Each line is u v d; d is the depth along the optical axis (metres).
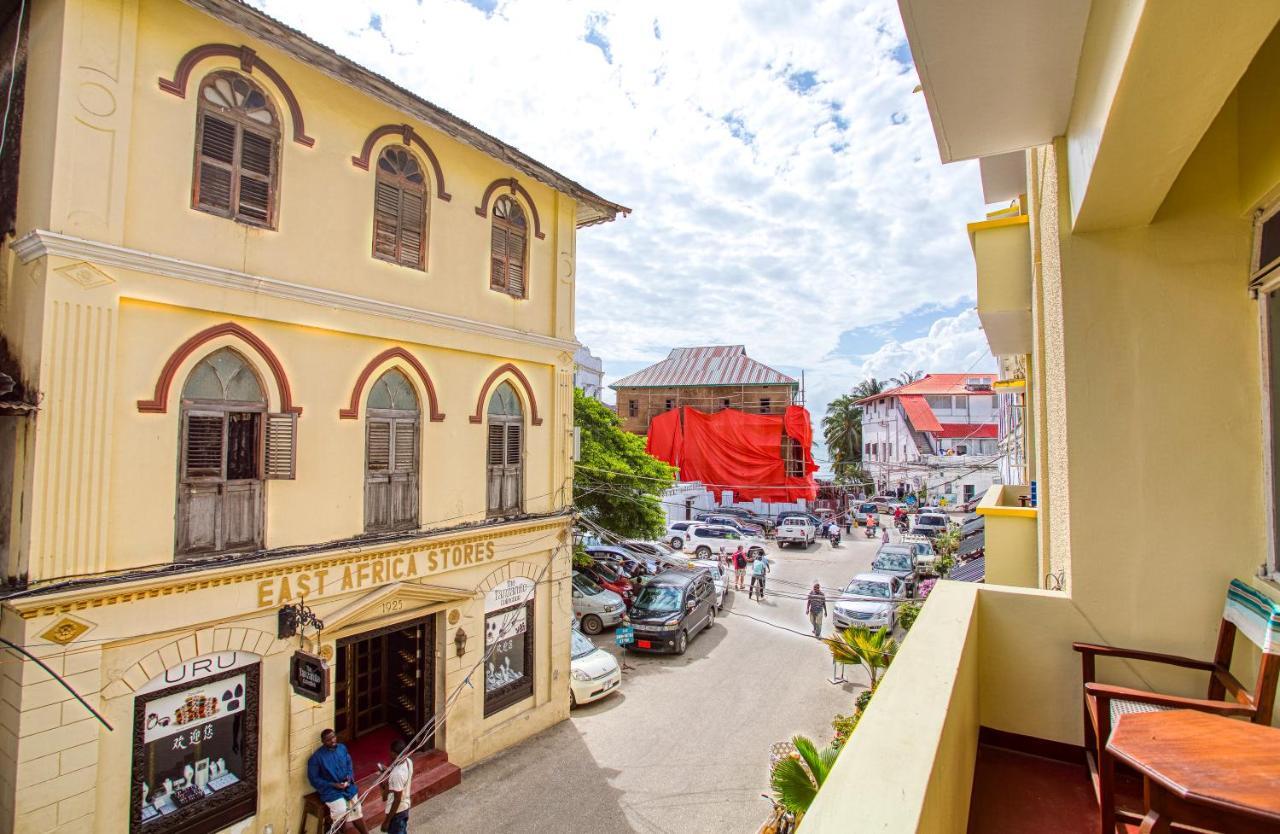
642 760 10.90
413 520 9.84
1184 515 3.49
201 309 7.45
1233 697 3.12
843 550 32.72
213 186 7.66
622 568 23.19
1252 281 3.30
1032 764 3.79
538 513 11.97
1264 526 3.30
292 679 8.05
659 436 26.14
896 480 47.41
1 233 6.98
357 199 9.12
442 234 10.30
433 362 10.13
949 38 3.07
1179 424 3.50
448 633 10.12
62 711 6.30
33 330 6.36
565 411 12.61
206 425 7.59
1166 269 3.54
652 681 14.82
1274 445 3.24
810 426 24.95
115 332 6.75
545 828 8.92
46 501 6.28
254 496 7.98
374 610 9.06
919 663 2.72
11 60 7.18
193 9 7.44
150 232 7.09
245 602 7.71
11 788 6.05
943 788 2.05
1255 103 3.13
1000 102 3.58
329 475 8.74
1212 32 2.04
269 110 8.23
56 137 6.43
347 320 8.86
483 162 11.03
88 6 6.65
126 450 6.88
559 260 12.47
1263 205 3.18
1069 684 3.80
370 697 11.08
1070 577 3.80
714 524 35.47
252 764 7.75
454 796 9.62
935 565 24.30
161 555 7.11
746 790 9.97
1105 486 3.68
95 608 6.53
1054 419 5.38
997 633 4.00
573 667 13.41
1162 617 3.53
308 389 8.53
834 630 17.80
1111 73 2.48
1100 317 3.69
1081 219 3.54
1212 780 1.94
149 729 7.00
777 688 14.36
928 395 49.12
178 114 7.34
